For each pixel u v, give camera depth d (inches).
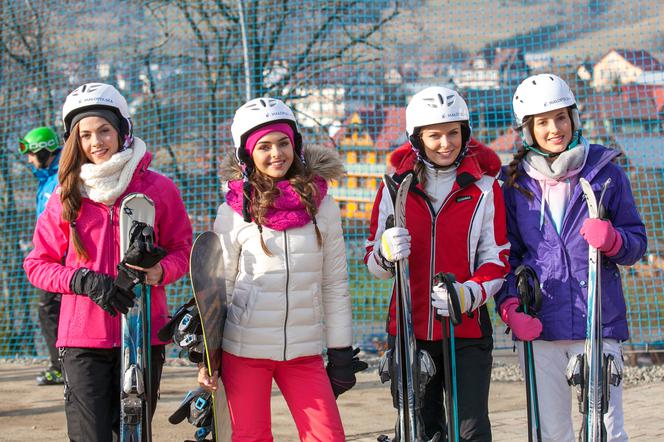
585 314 121.2
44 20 463.8
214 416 116.8
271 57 477.7
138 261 105.2
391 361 118.3
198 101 454.3
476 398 118.7
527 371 120.1
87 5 467.2
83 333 112.3
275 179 119.0
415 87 452.8
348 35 463.8
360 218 404.2
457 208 121.3
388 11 450.9
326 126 451.5
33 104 467.5
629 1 396.2
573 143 124.8
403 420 112.9
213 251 114.7
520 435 175.3
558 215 125.0
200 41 475.5
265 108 117.3
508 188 129.2
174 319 113.1
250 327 116.0
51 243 116.2
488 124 411.8
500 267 119.7
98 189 113.1
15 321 406.9
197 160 449.7
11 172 468.4
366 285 374.3
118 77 478.3
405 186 112.9
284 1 465.4
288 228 116.6
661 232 353.7
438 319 121.0
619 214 125.4
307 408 116.6
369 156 429.7
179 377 265.6
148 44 476.1
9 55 466.3
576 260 122.9
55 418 203.5
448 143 119.6
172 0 474.9
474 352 120.6
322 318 122.3
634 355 276.7
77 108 114.6
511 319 120.9
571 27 409.1
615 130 393.4
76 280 108.7
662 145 381.4
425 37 444.8
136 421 108.7
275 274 116.2
